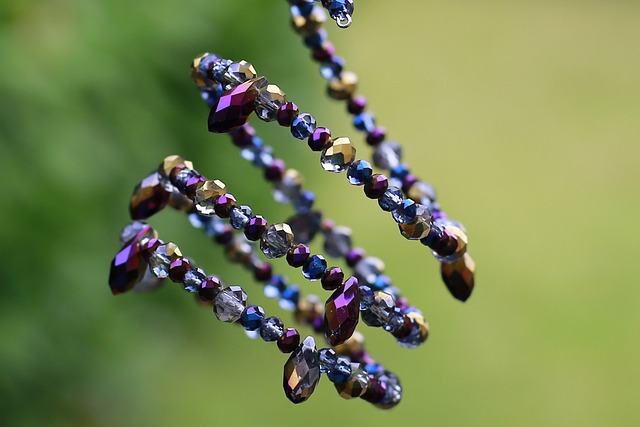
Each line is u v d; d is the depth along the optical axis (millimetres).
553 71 2043
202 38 832
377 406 375
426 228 359
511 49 2119
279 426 964
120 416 902
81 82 714
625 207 1560
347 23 355
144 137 792
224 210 356
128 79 768
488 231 1479
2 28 665
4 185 680
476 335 1180
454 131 1799
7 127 676
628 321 1233
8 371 748
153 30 786
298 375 353
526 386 1096
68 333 787
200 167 888
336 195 1406
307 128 352
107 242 787
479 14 2254
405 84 1946
